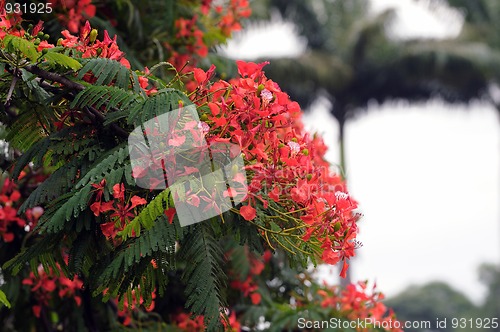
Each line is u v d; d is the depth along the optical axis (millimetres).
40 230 3102
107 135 3357
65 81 3354
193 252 3129
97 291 3289
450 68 20609
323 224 3238
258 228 3256
